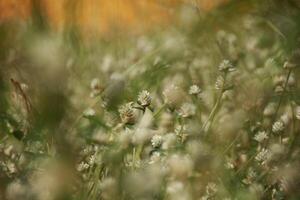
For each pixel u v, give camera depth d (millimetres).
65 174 819
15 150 996
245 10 1254
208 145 1016
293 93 1126
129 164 984
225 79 1103
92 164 963
